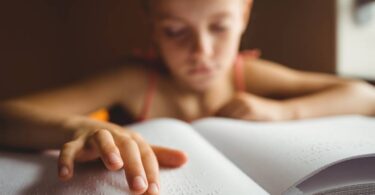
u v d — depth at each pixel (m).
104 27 1.09
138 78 0.65
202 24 0.54
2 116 0.49
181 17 0.54
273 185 0.34
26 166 0.40
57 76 1.13
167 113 0.65
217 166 0.36
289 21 0.76
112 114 0.66
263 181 0.35
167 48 0.58
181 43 0.56
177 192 0.33
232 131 0.46
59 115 0.48
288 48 0.77
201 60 0.56
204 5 0.53
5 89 1.07
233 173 0.35
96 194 0.33
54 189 0.34
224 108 0.57
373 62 0.70
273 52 0.80
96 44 1.12
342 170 0.35
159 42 0.59
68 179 0.35
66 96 0.57
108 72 0.64
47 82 1.12
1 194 0.34
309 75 0.68
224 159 0.39
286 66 0.78
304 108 0.58
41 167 0.39
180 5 0.53
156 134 0.44
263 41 0.82
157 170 0.35
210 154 0.39
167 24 0.55
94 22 1.11
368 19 0.69
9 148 0.48
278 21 0.78
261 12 0.82
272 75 0.68
